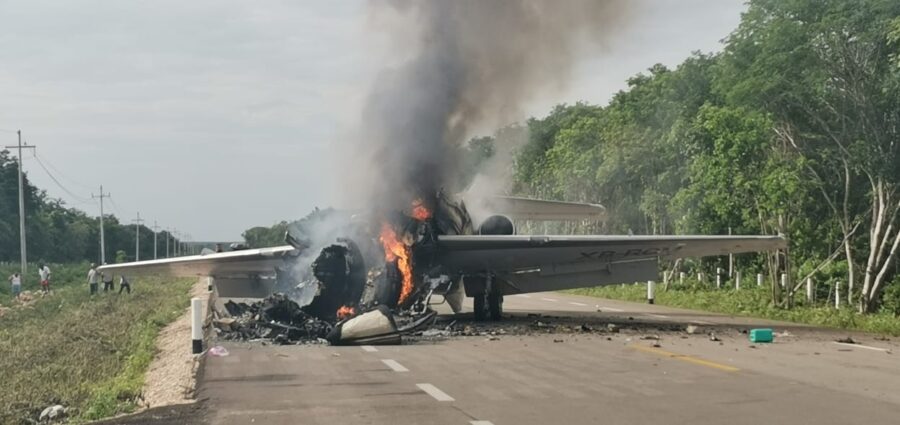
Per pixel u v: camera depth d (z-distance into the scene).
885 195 26.31
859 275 29.75
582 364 14.06
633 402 10.45
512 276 23.62
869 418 9.36
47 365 18.98
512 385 11.90
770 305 29.23
